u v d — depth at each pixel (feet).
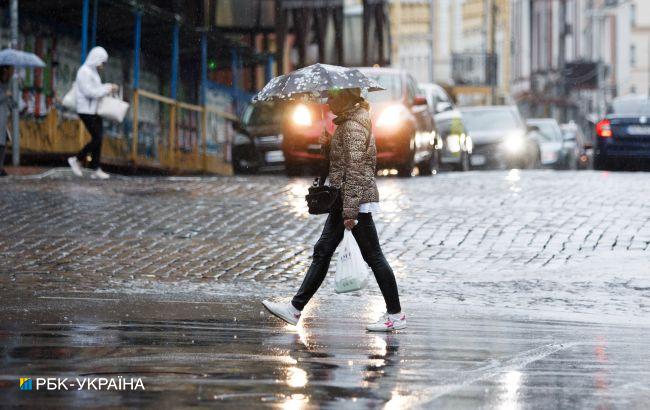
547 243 101.24
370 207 63.98
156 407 42.91
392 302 64.44
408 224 110.32
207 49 231.09
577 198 126.72
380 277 64.49
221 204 123.85
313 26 307.58
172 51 208.54
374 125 160.15
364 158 63.82
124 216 115.34
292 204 124.36
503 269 91.09
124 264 92.43
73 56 195.93
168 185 141.59
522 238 103.45
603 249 98.58
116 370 50.14
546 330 65.51
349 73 64.28
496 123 244.42
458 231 106.83
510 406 44.27
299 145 162.30
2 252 96.63
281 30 282.97
